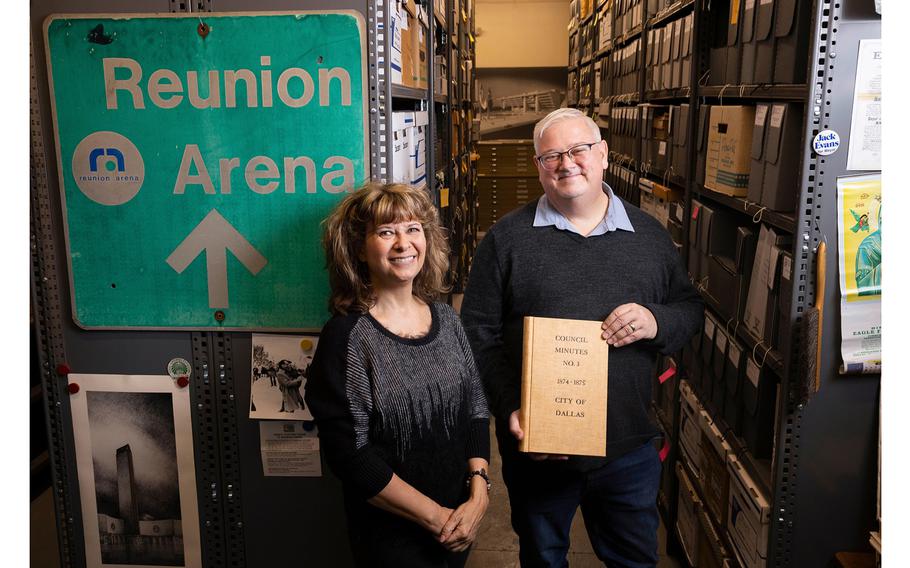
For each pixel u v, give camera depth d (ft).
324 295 6.16
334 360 4.85
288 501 6.57
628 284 6.08
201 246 6.15
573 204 6.06
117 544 6.71
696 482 8.37
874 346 5.53
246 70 5.82
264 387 6.33
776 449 5.84
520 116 30.76
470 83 22.34
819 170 5.33
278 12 5.72
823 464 5.79
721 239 8.23
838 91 5.20
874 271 5.41
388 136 5.87
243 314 6.24
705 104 8.54
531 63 30.37
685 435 8.96
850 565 5.64
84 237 6.17
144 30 5.80
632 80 14.70
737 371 7.06
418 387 4.94
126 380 6.45
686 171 9.36
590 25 21.94
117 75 5.87
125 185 6.07
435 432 5.02
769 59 6.27
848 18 5.10
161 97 5.90
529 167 29.78
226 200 6.05
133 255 6.19
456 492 5.22
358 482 4.79
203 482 6.59
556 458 5.90
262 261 6.13
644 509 6.28
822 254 5.37
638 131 13.50
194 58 5.82
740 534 6.63
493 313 6.34
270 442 6.45
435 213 5.33
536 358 5.79
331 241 5.11
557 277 6.06
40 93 5.96
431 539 5.12
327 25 5.72
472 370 5.58
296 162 5.95
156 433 6.54
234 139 5.94
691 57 8.97
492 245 6.32
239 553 6.68
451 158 14.69
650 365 6.27
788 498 5.86
